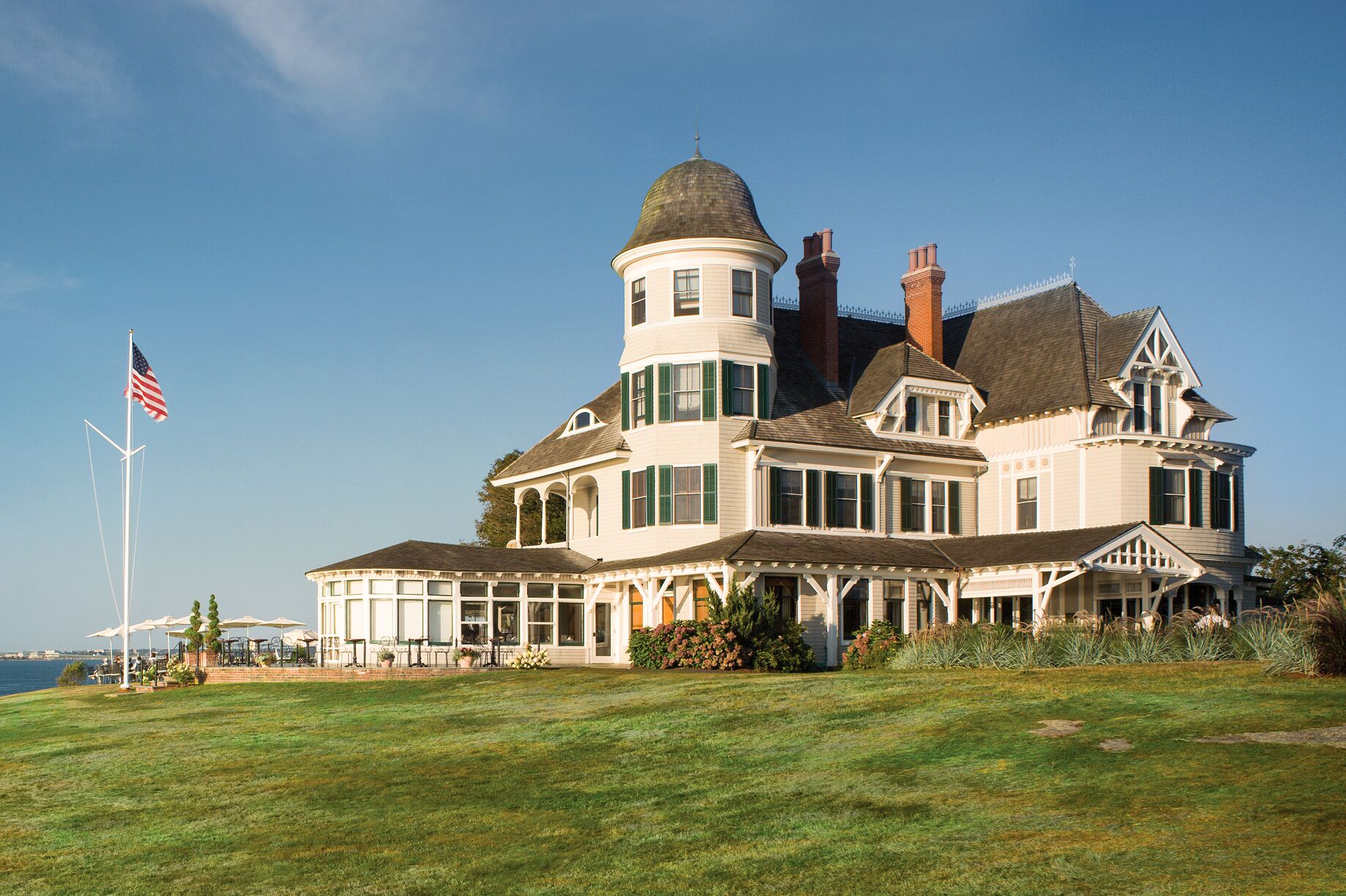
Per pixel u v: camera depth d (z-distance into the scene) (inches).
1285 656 937.5
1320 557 1838.1
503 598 1680.6
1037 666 1150.3
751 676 1252.5
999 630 1241.4
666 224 1707.7
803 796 707.4
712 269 1678.2
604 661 1732.3
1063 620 1327.5
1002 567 1598.2
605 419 1855.3
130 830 754.2
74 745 1080.8
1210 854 534.3
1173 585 1595.7
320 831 720.3
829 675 1208.8
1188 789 631.8
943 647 1227.9
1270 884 491.5
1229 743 706.8
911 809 657.6
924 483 1804.9
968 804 656.4
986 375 1916.8
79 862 687.7
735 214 1710.1
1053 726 807.7
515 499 2032.5
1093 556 1523.1
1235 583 1756.9
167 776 906.7
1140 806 615.5
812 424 1726.1
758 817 672.4
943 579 1672.0
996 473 1820.9
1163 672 993.5
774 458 1670.8
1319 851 520.1
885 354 1861.5
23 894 631.8
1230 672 960.3
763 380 1691.7
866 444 1731.1
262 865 657.0
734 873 580.4
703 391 1657.2
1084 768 695.7
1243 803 597.6
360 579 1616.6
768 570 1510.8
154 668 1691.7
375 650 1593.3
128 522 1680.6
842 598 1627.7
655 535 1657.2
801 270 1908.2
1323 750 664.4
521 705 1138.0
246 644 1720.0
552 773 824.3
